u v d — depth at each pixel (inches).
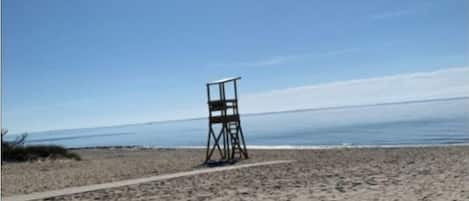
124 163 1163.9
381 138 1726.1
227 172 774.5
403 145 1296.8
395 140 1577.3
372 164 793.6
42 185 754.8
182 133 4261.8
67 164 1184.2
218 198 509.4
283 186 573.6
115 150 1929.1
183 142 2527.1
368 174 648.4
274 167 827.4
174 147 1937.7
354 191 498.6
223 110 1069.8
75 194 596.4
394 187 508.1
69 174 928.9
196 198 518.6
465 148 1000.9
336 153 1098.7
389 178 587.5
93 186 671.8
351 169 733.3
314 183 585.9
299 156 1074.7
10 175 952.3
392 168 706.8
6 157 1254.3
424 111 5098.4
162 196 547.8
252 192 537.6
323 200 455.8
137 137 4242.1
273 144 1759.4
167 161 1157.7
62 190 642.2
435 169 650.8
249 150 1366.9
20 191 687.1
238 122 1100.5
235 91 1090.1
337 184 561.6
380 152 1047.6
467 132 1688.0
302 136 2231.8
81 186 695.1
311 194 497.4
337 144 1577.3
